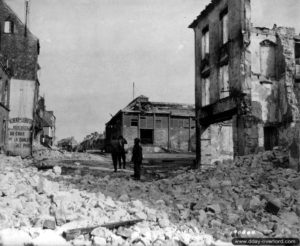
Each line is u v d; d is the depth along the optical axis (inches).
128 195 356.8
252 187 391.5
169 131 1603.1
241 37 714.8
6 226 228.5
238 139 705.0
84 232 230.8
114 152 627.5
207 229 264.5
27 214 254.8
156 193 369.7
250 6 720.3
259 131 698.2
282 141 717.3
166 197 353.7
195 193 371.9
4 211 245.4
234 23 746.2
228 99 752.3
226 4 787.4
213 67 848.9
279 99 740.0
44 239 215.3
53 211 257.6
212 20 866.8
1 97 978.1
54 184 352.5
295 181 376.5
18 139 1084.5
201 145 898.1
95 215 264.2
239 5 726.5
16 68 1127.6
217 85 828.0
